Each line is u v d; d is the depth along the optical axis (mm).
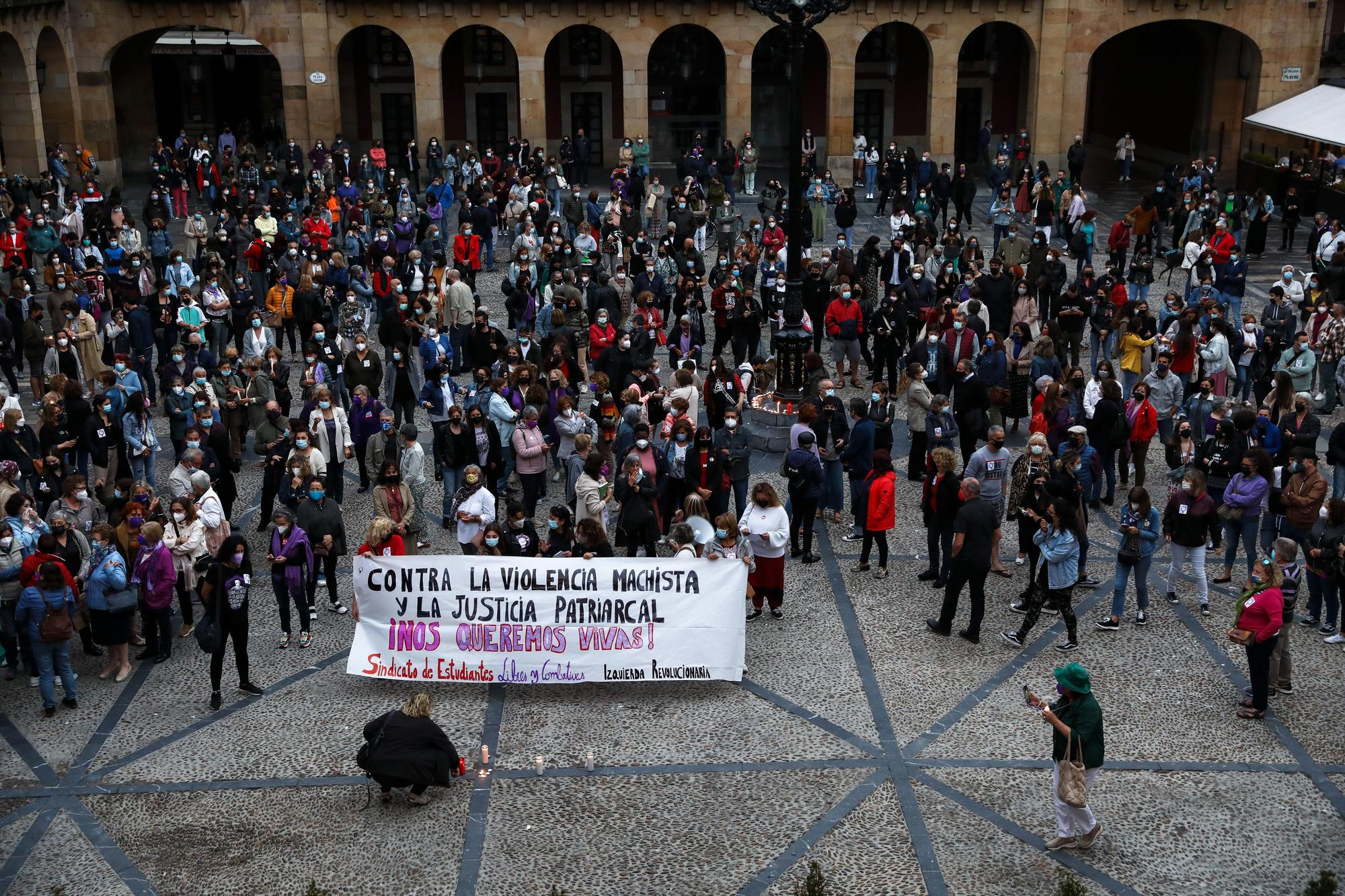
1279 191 39562
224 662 14461
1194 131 43969
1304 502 15750
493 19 40875
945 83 41750
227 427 20000
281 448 17438
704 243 34469
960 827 11453
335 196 35531
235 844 11273
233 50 42625
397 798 11930
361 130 46031
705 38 46906
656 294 26438
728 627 13867
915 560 17031
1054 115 41719
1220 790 11992
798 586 16297
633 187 36469
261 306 28344
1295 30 40938
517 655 13914
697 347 23875
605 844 11250
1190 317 22562
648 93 42719
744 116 42031
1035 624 15234
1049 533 14297
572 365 21562
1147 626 15164
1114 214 38188
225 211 32906
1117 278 26078
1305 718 13195
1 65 37406
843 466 18047
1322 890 9508
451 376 22578
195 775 12289
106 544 14008
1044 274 26984
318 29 40375
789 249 20953
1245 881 10742
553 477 19750
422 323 24000
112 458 19375
